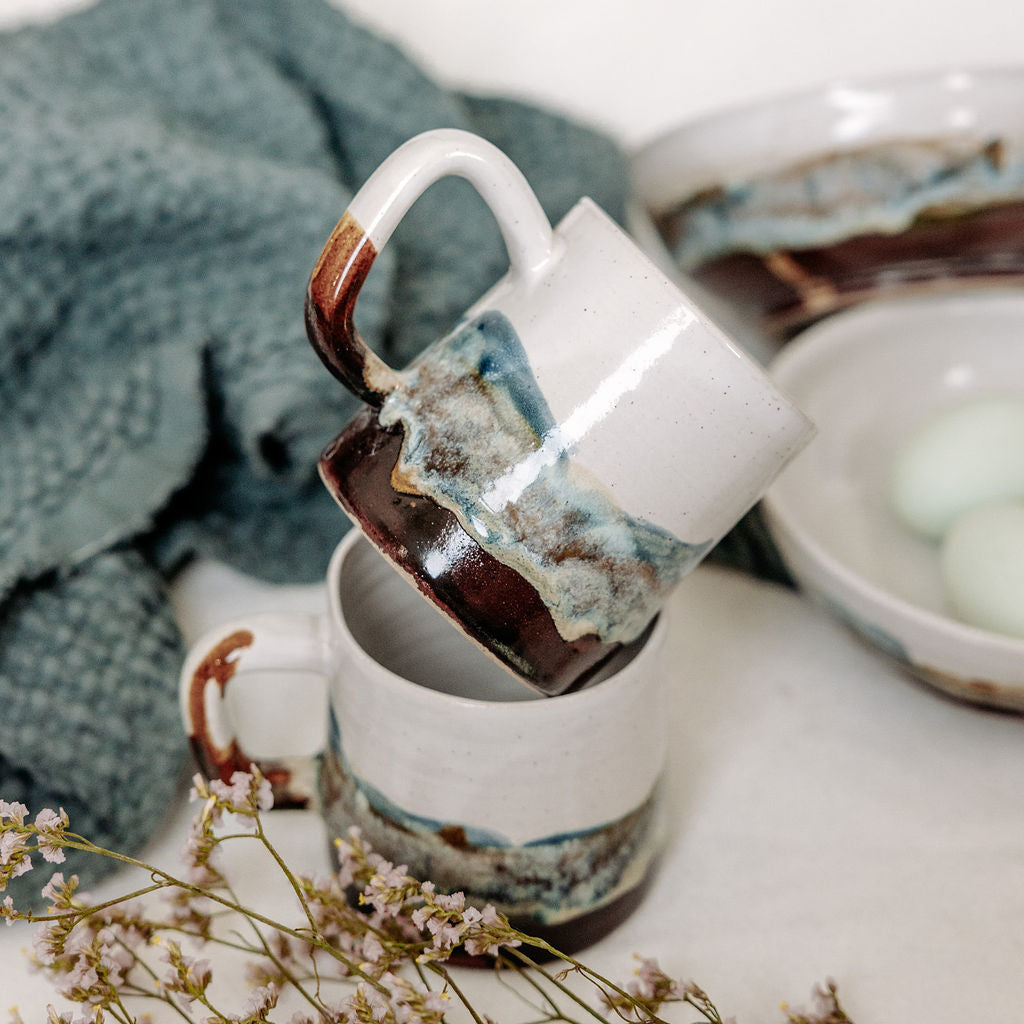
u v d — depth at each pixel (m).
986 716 0.50
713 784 0.47
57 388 0.53
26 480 0.51
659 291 0.37
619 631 0.39
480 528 0.38
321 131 0.55
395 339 0.54
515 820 0.39
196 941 0.40
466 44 0.62
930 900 0.44
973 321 0.57
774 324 0.58
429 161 0.37
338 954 0.37
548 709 0.37
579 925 0.41
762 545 0.55
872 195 0.52
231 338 0.52
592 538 0.38
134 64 0.55
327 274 0.37
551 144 0.59
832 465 0.55
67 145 0.49
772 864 0.45
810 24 0.61
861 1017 0.40
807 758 0.48
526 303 0.38
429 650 0.46
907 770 0.48
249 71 0.55
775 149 0.52
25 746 0.45
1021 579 0.47
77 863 0.43
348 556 0.42
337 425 0.53
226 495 0.55
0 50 0.53
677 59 0.62
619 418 0.37
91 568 0.50
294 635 0.41
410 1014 0.36
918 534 0.53
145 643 0.49
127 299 0.52
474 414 0.38
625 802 0.40
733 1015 0.40
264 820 0.45
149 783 0.45
